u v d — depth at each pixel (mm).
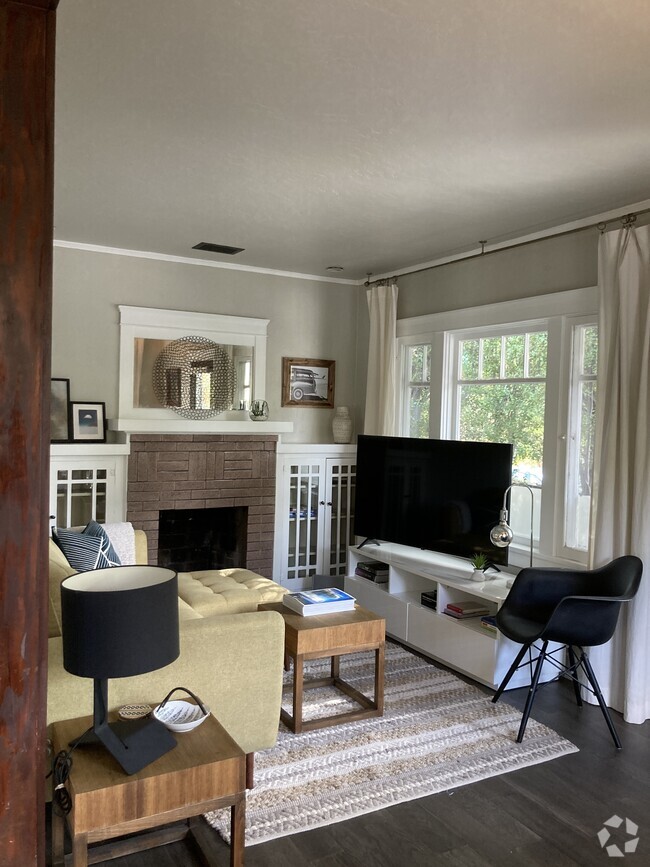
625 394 3555
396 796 2689
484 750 3086
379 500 4957
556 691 3828
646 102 2500
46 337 1281
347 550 5652
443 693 3736
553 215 3965
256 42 2146
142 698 2441
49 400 1298
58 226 4488
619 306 3607
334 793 2703
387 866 2277
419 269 5379
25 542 1284
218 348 5543
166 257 5297
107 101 2586
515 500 4551
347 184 3494
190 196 3756
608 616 3209
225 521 5707
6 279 1244
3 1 1225
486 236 4477
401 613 4520
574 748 3135
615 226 3807
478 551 4277
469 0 1893
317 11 1967
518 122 2699
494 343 4781
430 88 2426
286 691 3721
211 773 2010
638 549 3449
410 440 4750
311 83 2414
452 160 3127
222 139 2943
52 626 2428
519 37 2080
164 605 1945
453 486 4453
